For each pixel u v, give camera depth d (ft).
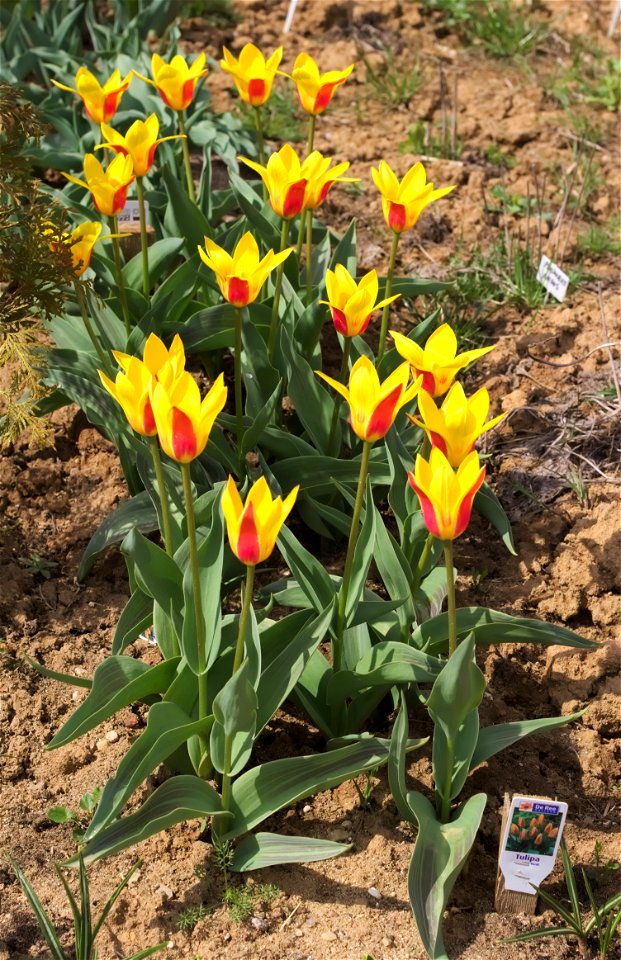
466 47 23.13
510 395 14.12
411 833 9.48
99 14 21.94
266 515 7.27
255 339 12.12
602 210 18.45
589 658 10.96
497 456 13.41
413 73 21.54
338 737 9.68
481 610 9.57
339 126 20.01
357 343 12.69
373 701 10.02
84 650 11.14
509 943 8.75
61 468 13.14
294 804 9.75
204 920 8.79
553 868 9.27
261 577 11.94
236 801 9.07
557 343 15.20
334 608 9.44
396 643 9.35
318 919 8.84
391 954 8.59
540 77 22.20
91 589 11.82
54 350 12.34
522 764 10.13
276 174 10.99
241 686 7.88
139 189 12.48
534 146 19.89
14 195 11.23
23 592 11.68
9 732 10.28
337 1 23.17
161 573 9.24
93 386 11.93
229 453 11.89
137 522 11.27
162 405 7.30
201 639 8.66
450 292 15.70
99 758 10.08
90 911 8.82
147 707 10.57
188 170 14.16
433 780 9.95
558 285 15.66
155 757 8.46
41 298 11.18
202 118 18.52
